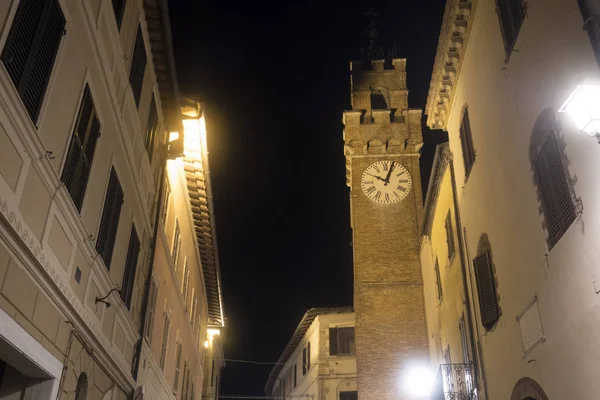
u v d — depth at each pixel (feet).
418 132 114.93
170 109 62.69
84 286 37.24
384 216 108.06
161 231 64.59
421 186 110.63
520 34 40.45
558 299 34.40
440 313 80.07
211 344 137.08
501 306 46.29
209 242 99.04
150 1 49.83
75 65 32.55
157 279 63.41
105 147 40.16
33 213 28.27
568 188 32.55
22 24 24.94
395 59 124.47
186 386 92.63
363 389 94.22
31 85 26.63
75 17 31.99
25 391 31.37
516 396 42.50
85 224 36.65
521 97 40.24
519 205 41.16
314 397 125.49
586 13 30.17
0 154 24.20
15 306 26.78
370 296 100.99
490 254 49.19
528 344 39.73
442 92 63.87
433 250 85.46
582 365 31.17
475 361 55.11
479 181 52.49
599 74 28.78
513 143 42.19
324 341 126.52
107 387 44.55
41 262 28.84
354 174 112.37
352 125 116.37
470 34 54.49
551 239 35.45
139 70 50.29
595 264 29.58
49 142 29.50
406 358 95.71
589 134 27.81
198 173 79.82
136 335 52.80
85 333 37.42
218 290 119.65
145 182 56.08
